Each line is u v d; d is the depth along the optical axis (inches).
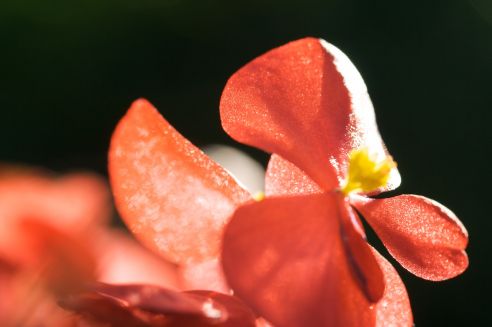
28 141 22.8
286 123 5.1
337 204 5.0
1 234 5.9
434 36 24.1
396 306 5.2
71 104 23.4
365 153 5.2
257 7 25.1
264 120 5.1
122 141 4.9
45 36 23.5
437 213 5.2
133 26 24.4
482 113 23.0
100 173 20.0
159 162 4.9
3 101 22.8
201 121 24.0
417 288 20.1
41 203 6.2
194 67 24.5
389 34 24.2
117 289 4.7
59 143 23.1
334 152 5.1
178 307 4.6
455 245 5.1
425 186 22.3
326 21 24.8
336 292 4.9
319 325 4.8
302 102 5.1
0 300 5.7
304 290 4.8
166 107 24.0
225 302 4.9
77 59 23.7
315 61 5.2
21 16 23.3
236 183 5.0
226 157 7.2
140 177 4.9
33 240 5.8
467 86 23.4
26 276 5.8
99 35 24.0
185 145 5.0
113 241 6.4
